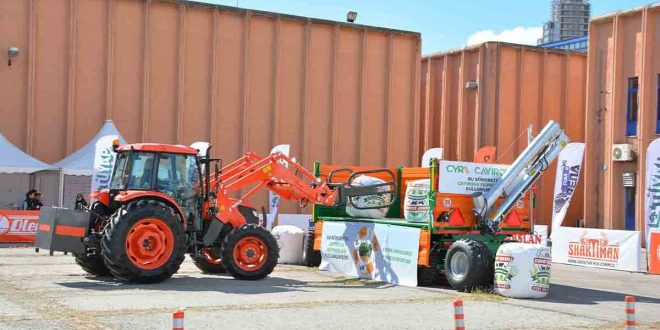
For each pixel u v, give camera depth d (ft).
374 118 96.73
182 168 46.11
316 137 93.09
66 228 42.45
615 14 85.61
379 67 97.25
